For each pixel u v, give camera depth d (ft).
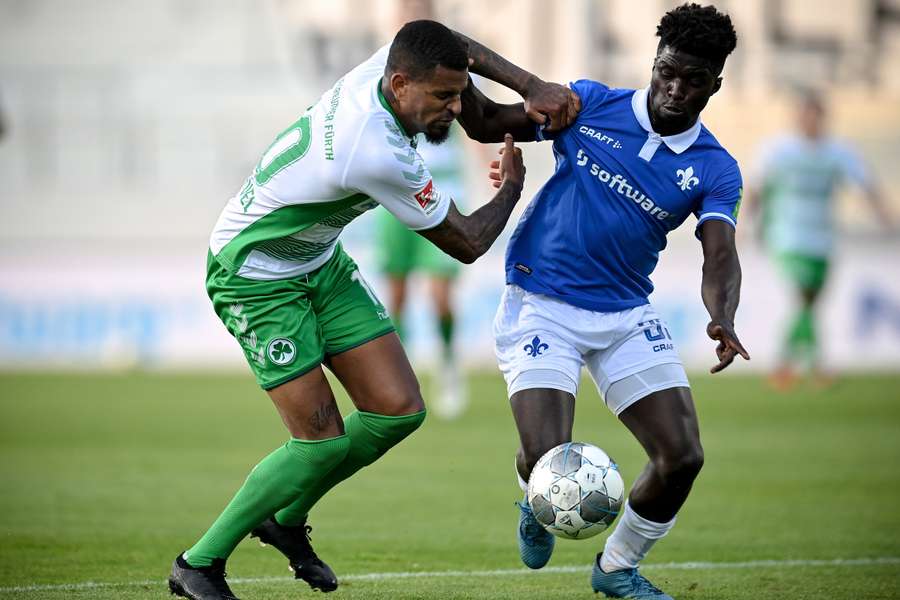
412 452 110.11
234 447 111.65
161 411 137.49
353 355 56.24
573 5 198.90
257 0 223.92
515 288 60.54
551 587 61.31
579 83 60.49
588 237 58.08
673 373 57.11
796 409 138.72
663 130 57.00
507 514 82.12
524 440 55.83
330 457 54.19
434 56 51.26
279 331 54.08
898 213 195.52
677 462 55.31
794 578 63.21
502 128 61.62
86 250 188.65
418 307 182.09
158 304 185.47
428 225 54.13
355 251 179.11
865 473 98.22
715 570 65.31
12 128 210.38
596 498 52.75
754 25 215.10
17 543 71.20
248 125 210.38
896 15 217.15
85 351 185.57
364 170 51.83
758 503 85.66
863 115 204.23
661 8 209.77
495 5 211.61
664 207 57.41
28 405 142.41
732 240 56.18
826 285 161.38
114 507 83.51
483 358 181.37
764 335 177.78
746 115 206.69
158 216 207.92
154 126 209.97
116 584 60.54
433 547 71.67
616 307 58.39
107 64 225.56
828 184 154.81
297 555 57.98
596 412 140.36
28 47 227.20
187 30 224.94
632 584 58.08
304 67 221.46
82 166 209.87
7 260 186.80
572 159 58.85
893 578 63.16
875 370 176.35
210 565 54.49
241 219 54.49
